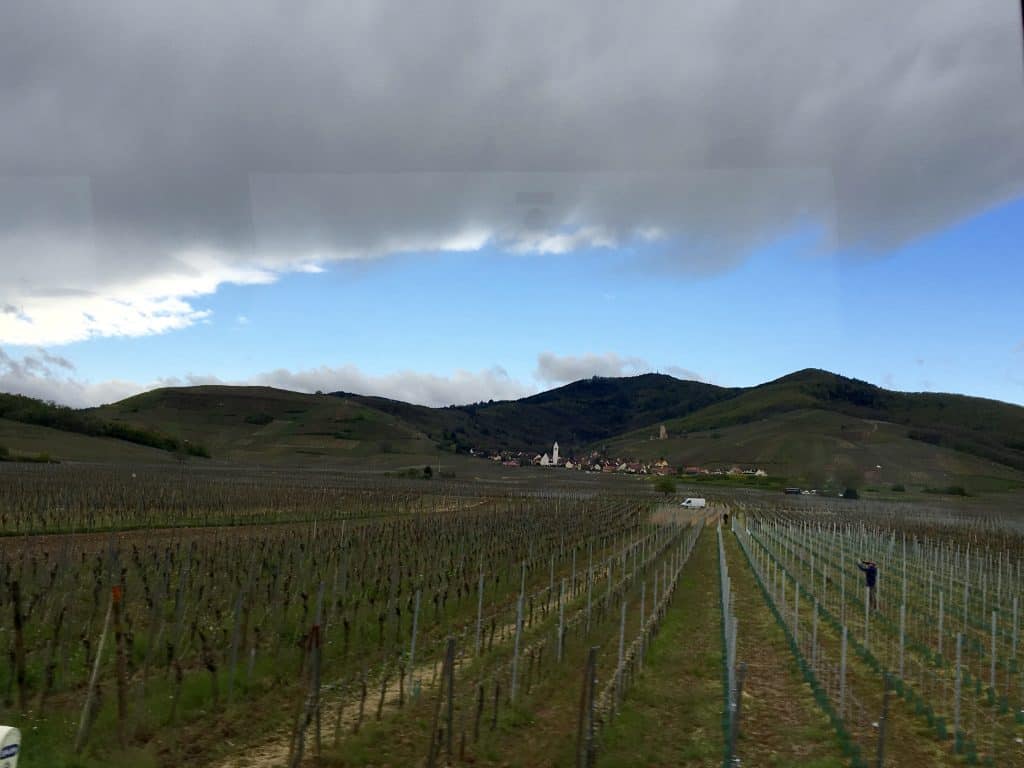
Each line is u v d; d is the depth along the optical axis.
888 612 19.98
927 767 9.16
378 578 17.47
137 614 14.49
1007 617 19.67
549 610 17.81
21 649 9.09
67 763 7.66
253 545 21.17
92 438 87.62
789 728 10.37
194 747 8.72
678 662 13.55
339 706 10.44
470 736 9.16
